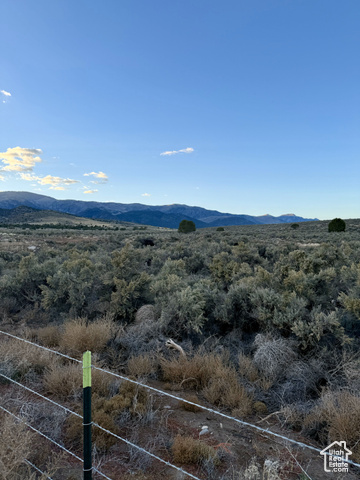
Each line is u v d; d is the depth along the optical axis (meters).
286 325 6.75
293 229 59.88
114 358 6.46
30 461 3.41
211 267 12.85
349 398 4.37
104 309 9.44
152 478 3.31
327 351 5.88
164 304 8.27
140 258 11.26
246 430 4.34
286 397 5.10
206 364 5.98
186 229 53.81
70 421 4.14
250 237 37.78
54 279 10.17
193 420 4.57
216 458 3.56
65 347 6.84
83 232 49.41
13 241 31.08
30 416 4.19
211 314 8.15
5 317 9.70
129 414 4.41
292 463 3.59
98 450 3.69
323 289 8.63
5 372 5.43
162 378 6.09
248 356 6.36
